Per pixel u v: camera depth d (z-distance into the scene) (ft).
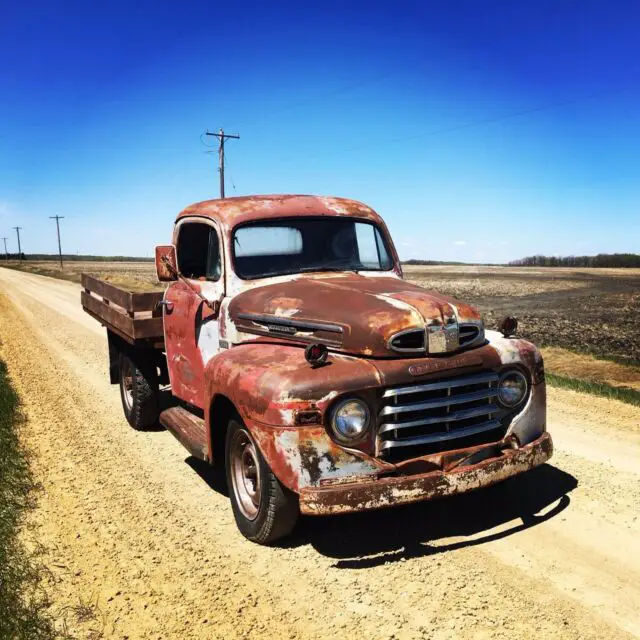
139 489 17.52
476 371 13.38
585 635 10.46
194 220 18.58
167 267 18.85
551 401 26.45
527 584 12.05
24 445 21.27
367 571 12.72
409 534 14.25
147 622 11.14
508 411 13.97
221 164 121.70
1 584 12.12
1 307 76.64
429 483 12.22
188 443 16.90
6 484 17.48
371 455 12.42
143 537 14.52
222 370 14.10
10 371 34.78
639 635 10.46
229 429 14.49
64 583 12.50
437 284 161.07
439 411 12.92
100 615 11.35
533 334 59.67
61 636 10.70
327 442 12.09
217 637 10.68
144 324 21.12
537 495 16.21
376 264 18.78
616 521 14.66
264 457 12.55
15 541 14.19
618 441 20.71
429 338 12.92
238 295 16.43
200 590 12.19
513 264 354.95
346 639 10.55
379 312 13.30
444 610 11.27
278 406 12.12
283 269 17.38
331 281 16.19
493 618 10.96
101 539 14.43
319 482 12.05
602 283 162.50
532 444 13.70
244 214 17.33
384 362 12.67
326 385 12.10
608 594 11.68
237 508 14.51
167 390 24.66
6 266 326.24
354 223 18.72
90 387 30.94
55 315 66.90
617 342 53.31
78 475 18.63
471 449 13.07
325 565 13.03
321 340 13.73
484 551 13.37
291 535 14.33
